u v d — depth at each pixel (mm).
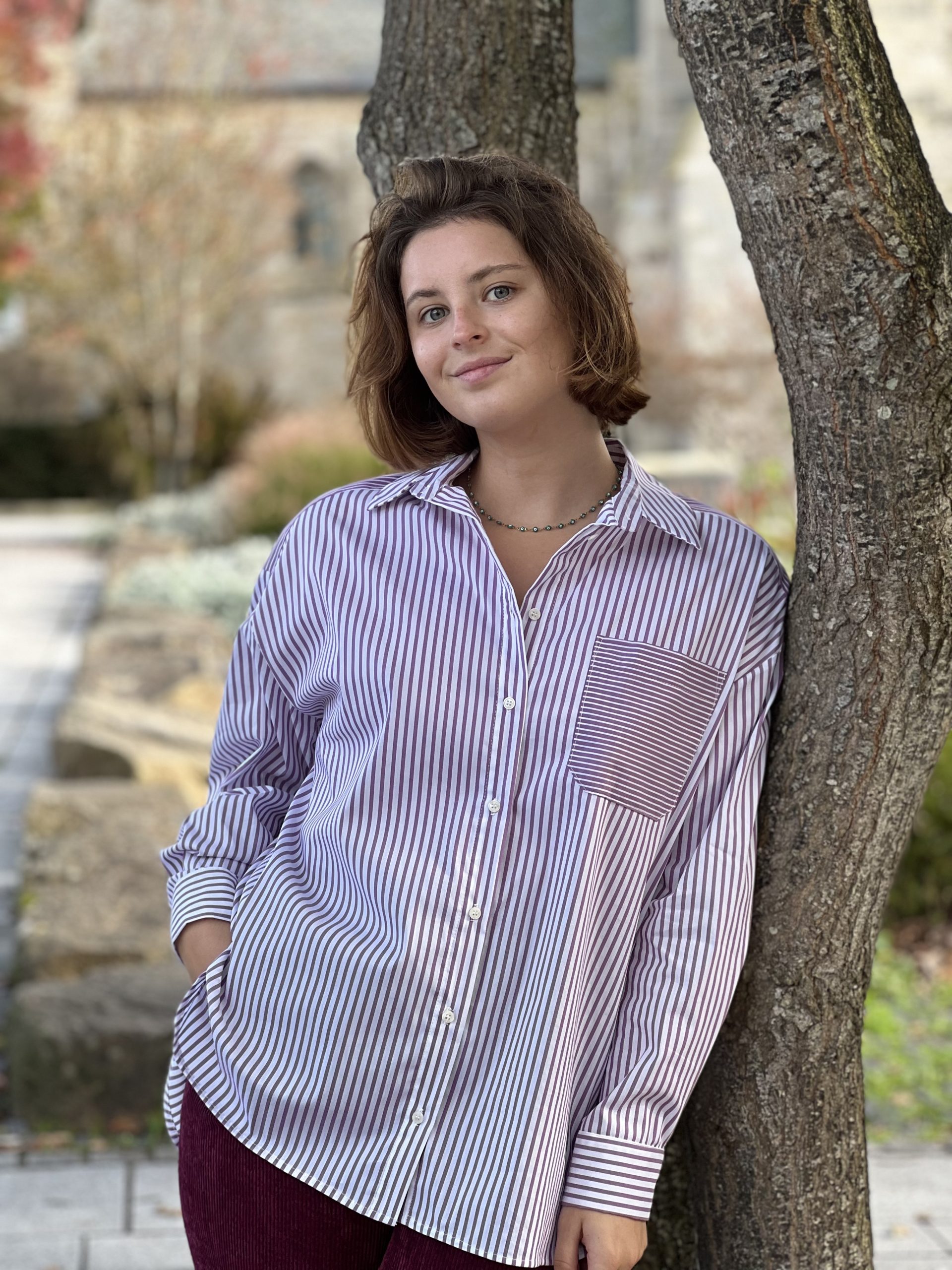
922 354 1426
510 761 1503
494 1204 1435
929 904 5133
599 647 1530
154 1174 3178
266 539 12938
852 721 1547
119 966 3855
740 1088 1664
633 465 1622
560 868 1480
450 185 1581
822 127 1392
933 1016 4453
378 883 1508
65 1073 3420
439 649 1545
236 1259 1526
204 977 1587
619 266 1616
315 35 26438
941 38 13344
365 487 1697
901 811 1586
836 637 1539
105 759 5910
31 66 13773
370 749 1549
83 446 24172
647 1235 1845
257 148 20141
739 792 1548
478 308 1554
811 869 1592
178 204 19422
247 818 1711
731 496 6891
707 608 1561
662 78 20453
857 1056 1678
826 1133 1661
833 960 1620
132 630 8773
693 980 1482
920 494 1469
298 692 1708
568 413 1622
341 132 25969
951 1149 3520
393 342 1702
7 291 15984
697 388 13164
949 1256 2873
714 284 17188
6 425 24172
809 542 1555
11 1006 3703
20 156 13656
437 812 1516
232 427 22438
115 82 19328
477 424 1583
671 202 18672
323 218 26047
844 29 1390
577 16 24781
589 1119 1467
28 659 10477
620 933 1512
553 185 1593
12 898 5152
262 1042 1545
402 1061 1481
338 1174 1484
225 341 25281
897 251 1403
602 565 1563
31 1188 3096
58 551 17438
